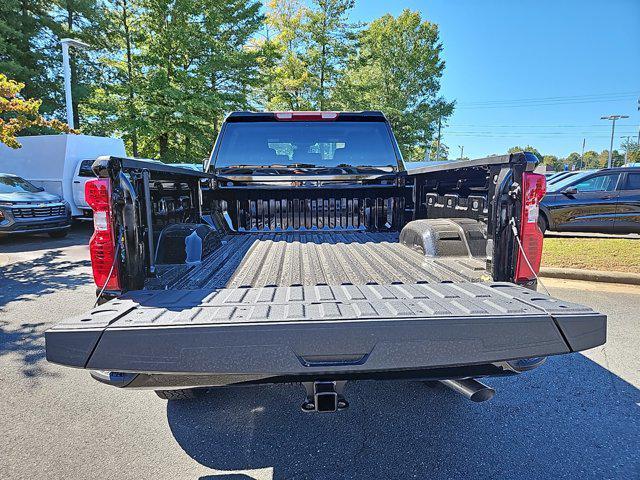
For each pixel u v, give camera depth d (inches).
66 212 433.1
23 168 493.7
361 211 165.3
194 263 108.3
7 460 90.8
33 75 793.6
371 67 1307.8
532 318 65.5
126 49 907.4
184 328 62.0
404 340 63.6
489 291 78.8
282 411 111.0
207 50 923.4
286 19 1053.2
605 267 256.7
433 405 113.2
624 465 88.0
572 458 90.4
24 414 109.8
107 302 75.2
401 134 1364.4
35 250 371.2
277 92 1061.8
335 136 167.6
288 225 164.4
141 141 935.0
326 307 69.1
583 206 370.9
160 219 110.7
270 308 68.9
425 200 150.4
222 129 164.2
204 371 62.5
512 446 95.0
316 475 86.0
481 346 64.7
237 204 161.8
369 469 87.7
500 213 86.9
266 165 167.3
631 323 172.9
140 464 89.6
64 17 868.6
